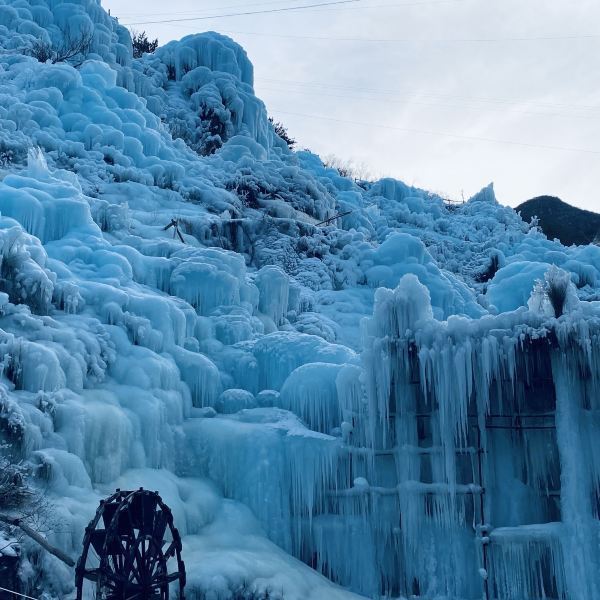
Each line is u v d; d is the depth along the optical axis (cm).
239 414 1742
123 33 4497
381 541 1579
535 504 1552
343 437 1627
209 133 4106
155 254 2208
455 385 1567
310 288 2834
